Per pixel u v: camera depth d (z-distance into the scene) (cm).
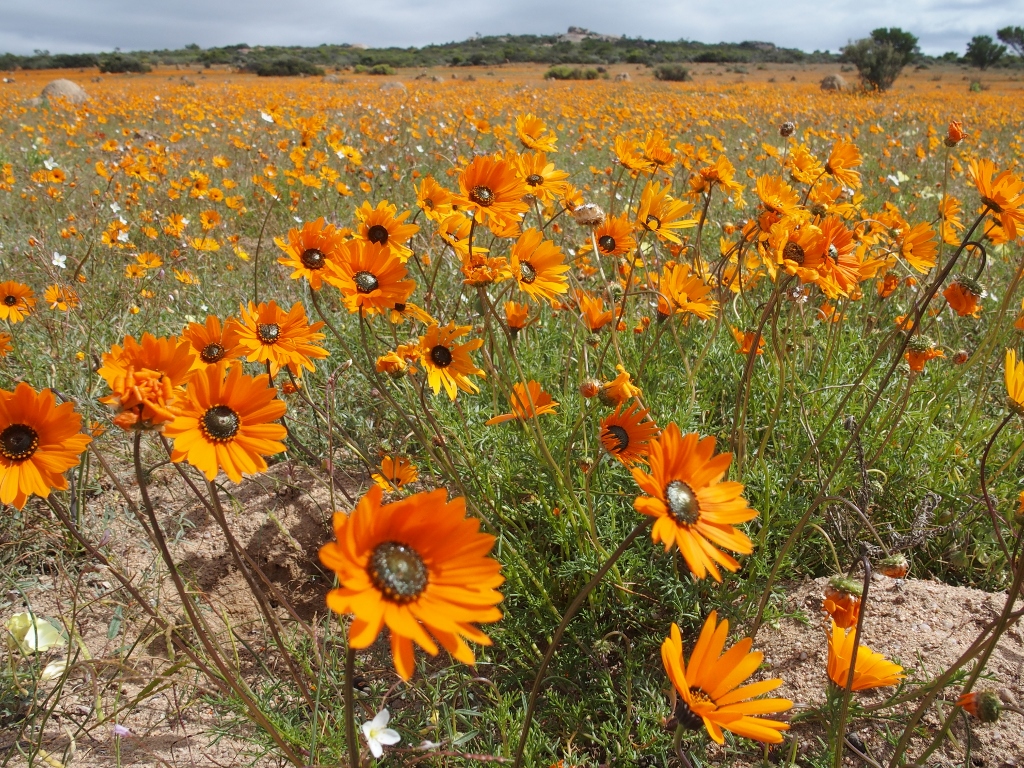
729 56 9306
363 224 284
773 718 226
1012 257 581
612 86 3434
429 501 125
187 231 686
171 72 6216
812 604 263
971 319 487
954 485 310
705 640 151
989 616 246
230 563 312
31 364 386
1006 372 189
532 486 293
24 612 245
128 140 1028
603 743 216
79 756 225
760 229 275
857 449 254
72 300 424
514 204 277
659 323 324
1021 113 2166
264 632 280
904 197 769
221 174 940
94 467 338
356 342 422
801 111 1766
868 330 453
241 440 169
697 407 336
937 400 357
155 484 337
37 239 546
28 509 297
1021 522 183
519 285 277
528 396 247
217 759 229
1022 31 7069
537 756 214
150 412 150
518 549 274
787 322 389
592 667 245
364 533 120
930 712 218
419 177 770
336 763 202
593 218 326
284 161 947
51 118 1549
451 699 239
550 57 8606
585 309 323
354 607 112
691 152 618
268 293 518
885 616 253
